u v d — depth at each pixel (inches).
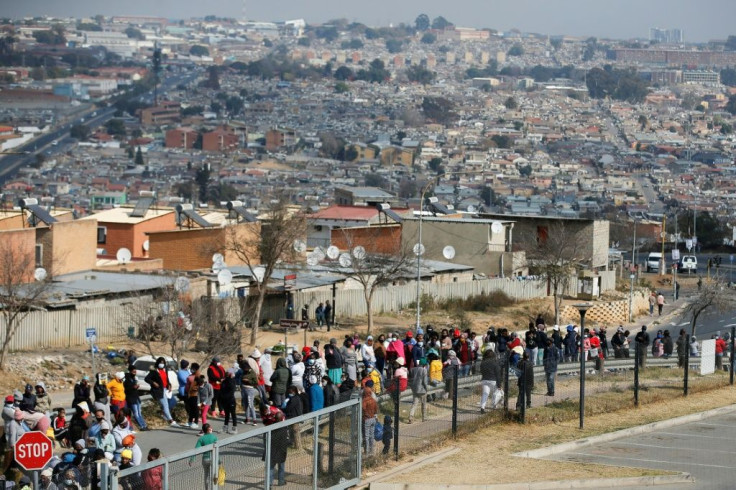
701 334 3782.0
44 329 2751.0
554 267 3887.8
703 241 7637.8
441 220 4323.3
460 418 1926.7
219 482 1344.7
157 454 1370.6
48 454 1333.7
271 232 3307.1
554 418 2070.6
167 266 3909.9
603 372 2490.2
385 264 3550.7
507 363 2038.6
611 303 4020.7
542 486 1656.0
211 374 1904.5
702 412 2230.6
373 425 1662.2
